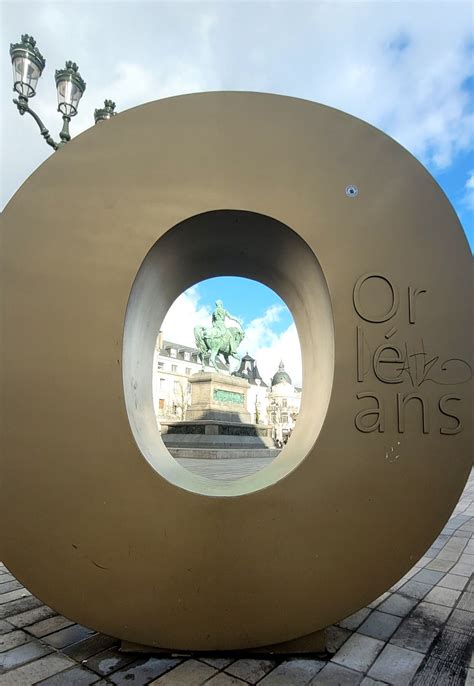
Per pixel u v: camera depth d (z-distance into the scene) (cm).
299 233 299
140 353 358
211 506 278
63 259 291
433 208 311
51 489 276
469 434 293
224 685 245
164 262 332
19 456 277
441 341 298
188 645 272
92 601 274
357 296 296
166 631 273
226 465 1324
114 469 277
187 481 315
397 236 304
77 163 301
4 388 280
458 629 317
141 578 274
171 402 5491
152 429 358
